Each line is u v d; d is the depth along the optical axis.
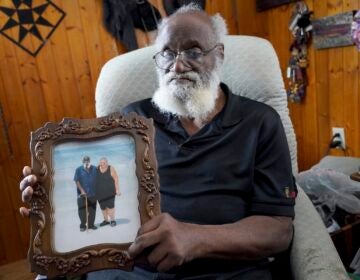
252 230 0.81
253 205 0.88
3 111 1.89
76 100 2.06
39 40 1.92
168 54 0.93
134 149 0.75
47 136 0.73
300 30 1.97
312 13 1.90
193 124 1.00
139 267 0.89
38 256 0.66
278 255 0.91
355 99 1.75
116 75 1.20
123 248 0.67
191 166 0.92
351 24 1.66
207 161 0.92
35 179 0.68
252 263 0.88
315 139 2.08
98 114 1.23
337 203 1.32
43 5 1.90
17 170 1.96
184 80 0.92
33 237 0.67
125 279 0.88
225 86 1.06
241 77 1.17
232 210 0.89
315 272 0.75
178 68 0.91
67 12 1.96
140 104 1.09
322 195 1.37
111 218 0.70
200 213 0.88
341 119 1.86
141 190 0.71
